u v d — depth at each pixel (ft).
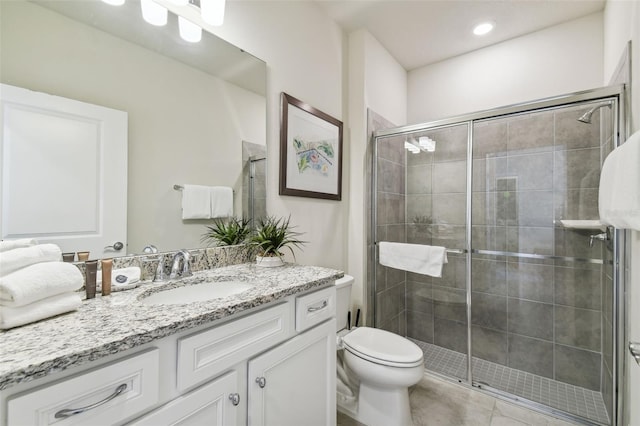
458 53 8.16
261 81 5.07
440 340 7.76
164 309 2.56
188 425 2.40
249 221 4.91
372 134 7.39
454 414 5.34
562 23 6.84
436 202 7.52
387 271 7.84
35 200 2.87
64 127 3.05
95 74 3.27
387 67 8.07
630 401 4.58
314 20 6.23
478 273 7.25
